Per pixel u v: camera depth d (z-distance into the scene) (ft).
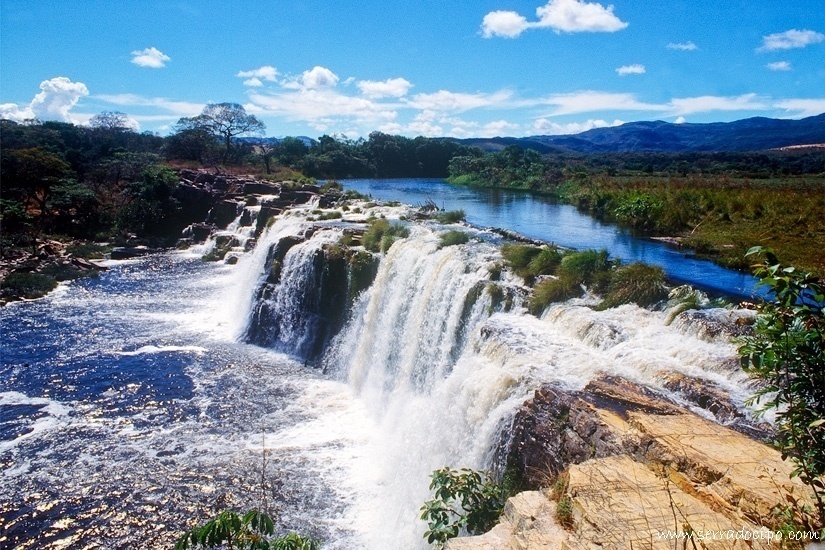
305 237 106.32
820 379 19.11
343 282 90.63
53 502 52.21
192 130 302.45
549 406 36.91
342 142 440.45
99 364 84.43
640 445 30.09
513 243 85.66
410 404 63.67
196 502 52.11
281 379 81.46
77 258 143.23
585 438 32.96
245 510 51.01
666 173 299.17
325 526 48.80
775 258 19.76
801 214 114.42
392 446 58.70
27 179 182.29
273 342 95.76
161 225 178.29
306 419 68.90
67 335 96.63
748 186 173.99
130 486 54.49
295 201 164.35
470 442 45.44
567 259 64.18
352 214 135.44
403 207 142.31
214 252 155.12
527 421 37.47
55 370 81.82
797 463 20.84
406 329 75.46
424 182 332.19
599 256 63.57
